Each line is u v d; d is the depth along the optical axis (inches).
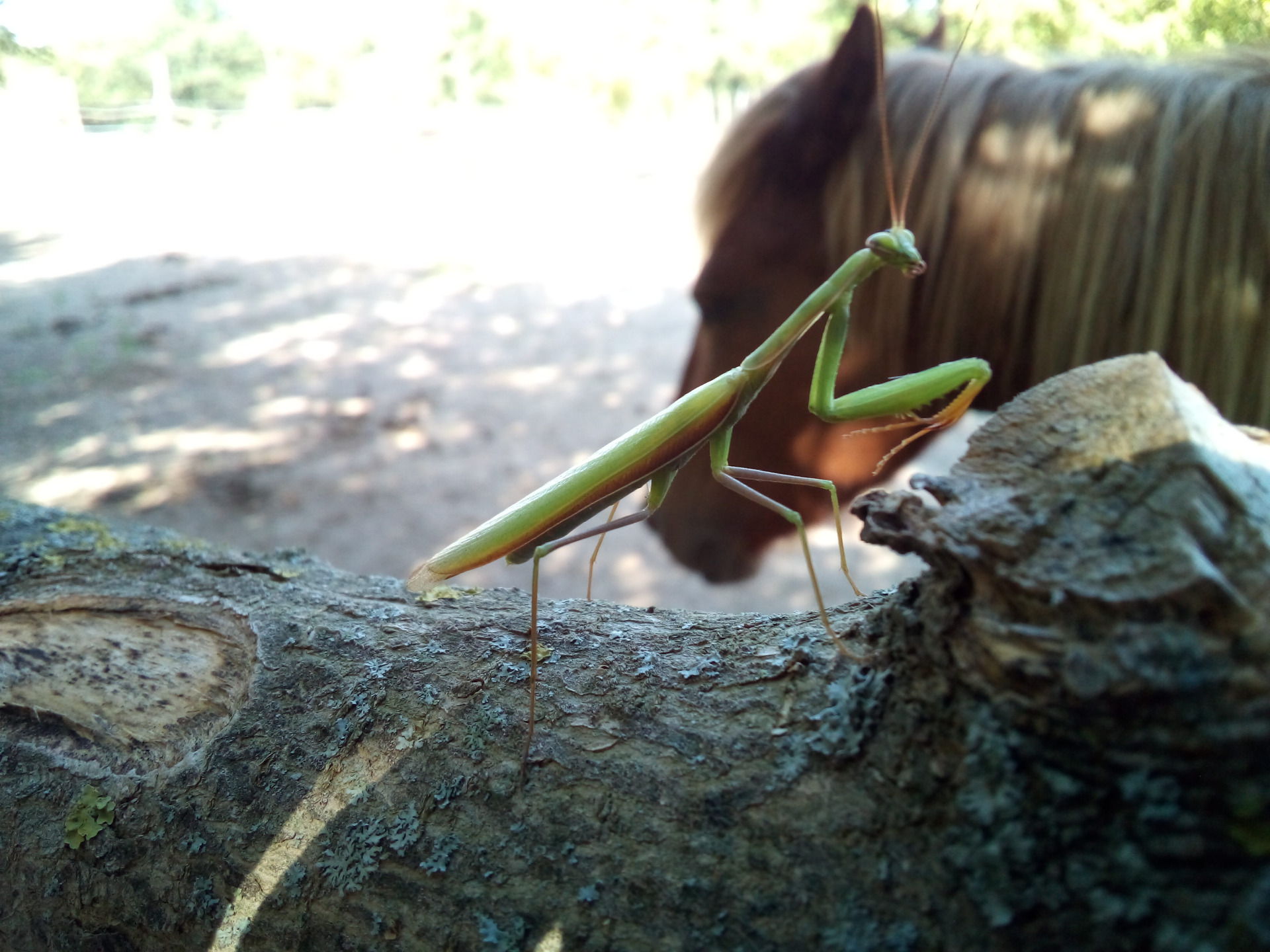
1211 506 2.1
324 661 3.3
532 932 2.5
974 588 2.2
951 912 2.2
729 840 2.5
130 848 3.1
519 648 3.2
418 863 2.7
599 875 2.5
